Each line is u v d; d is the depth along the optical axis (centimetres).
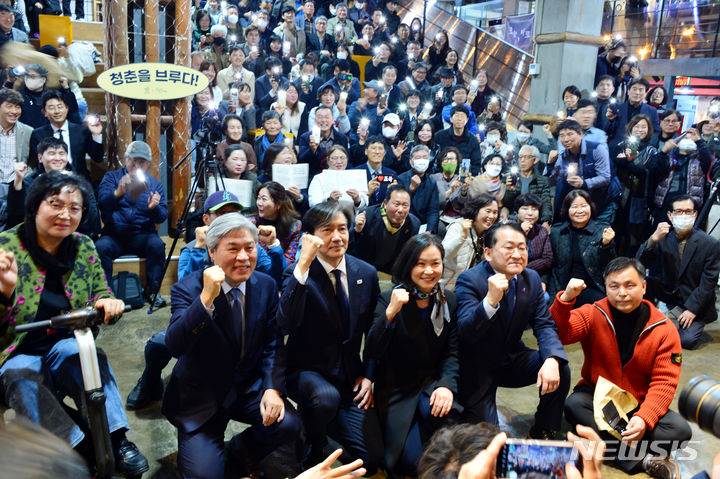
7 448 57
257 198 405
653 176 552
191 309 233
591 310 305
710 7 826
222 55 725
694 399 147
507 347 303
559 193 539
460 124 600
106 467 224
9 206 418
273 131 556
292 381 281
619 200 557
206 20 795
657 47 902
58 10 697
